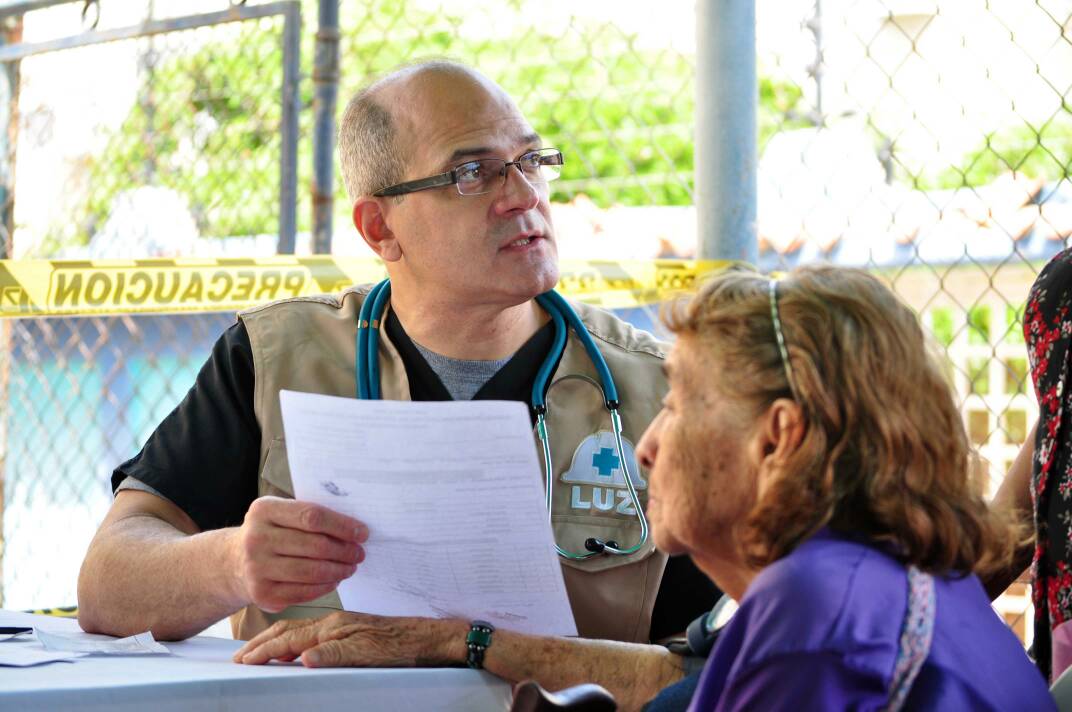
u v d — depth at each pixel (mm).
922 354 1241
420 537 1546
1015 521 1641
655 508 1350
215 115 3830
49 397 4320
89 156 4086
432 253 2086
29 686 1246
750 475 1238
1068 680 1358
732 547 1282
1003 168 5672
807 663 1065
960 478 1245
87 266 2652
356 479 1521
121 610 1878
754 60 2840
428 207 2084
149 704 1269
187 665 1521
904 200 4375
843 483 1188
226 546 1772
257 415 2162
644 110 7160
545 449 2068
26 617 2059
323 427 1498
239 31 3697
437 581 1588
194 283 2738
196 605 1827
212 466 2141
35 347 4230
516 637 1615
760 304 1259
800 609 1093
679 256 4992
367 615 1648
